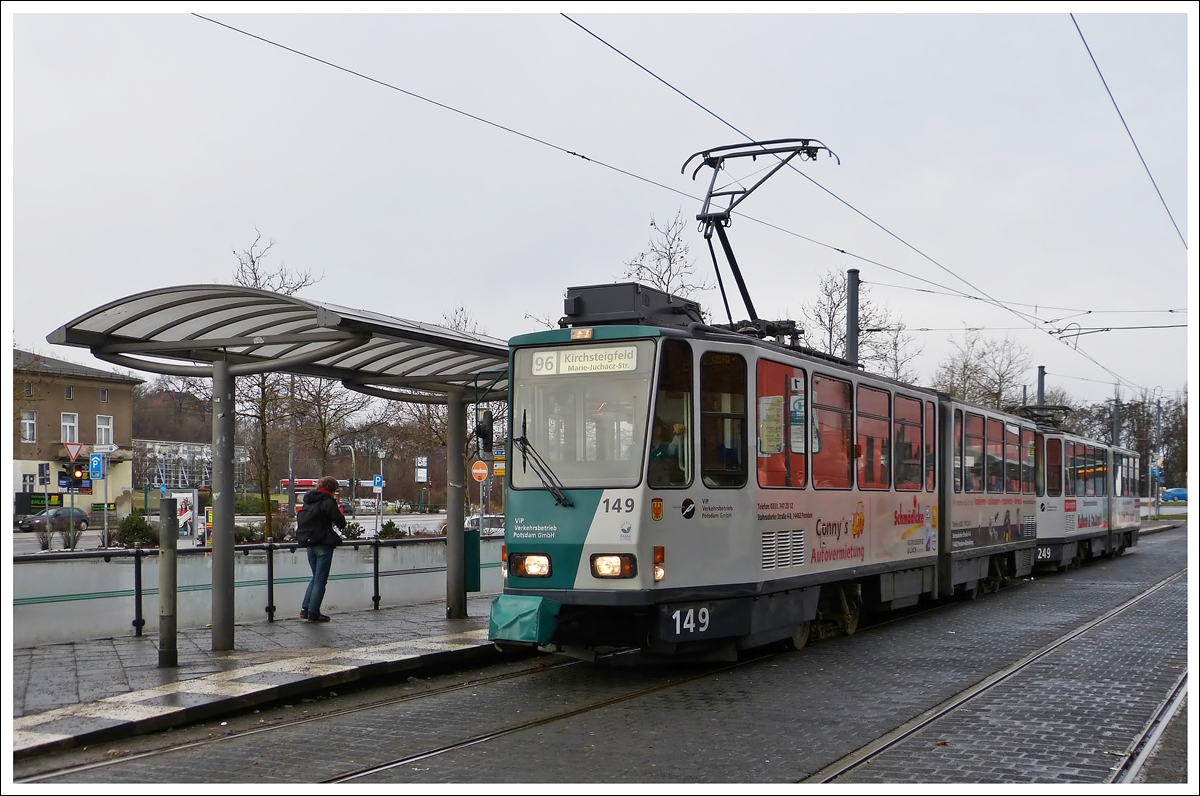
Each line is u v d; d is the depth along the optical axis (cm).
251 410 2188
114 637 1188
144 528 2778
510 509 1088
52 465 5553
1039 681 1042
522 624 1038
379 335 1055
